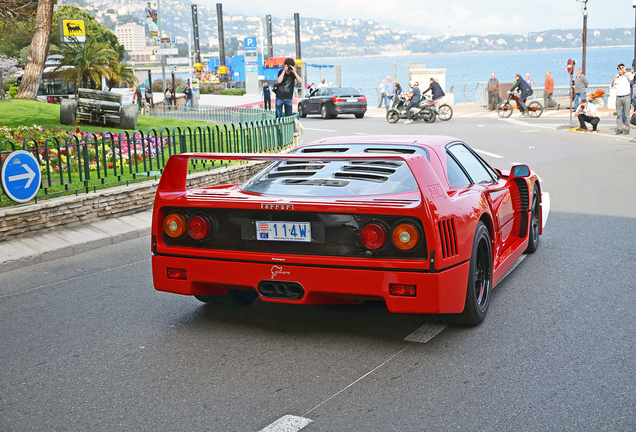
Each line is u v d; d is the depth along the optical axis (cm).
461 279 400
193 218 421
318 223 392
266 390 346
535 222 663
